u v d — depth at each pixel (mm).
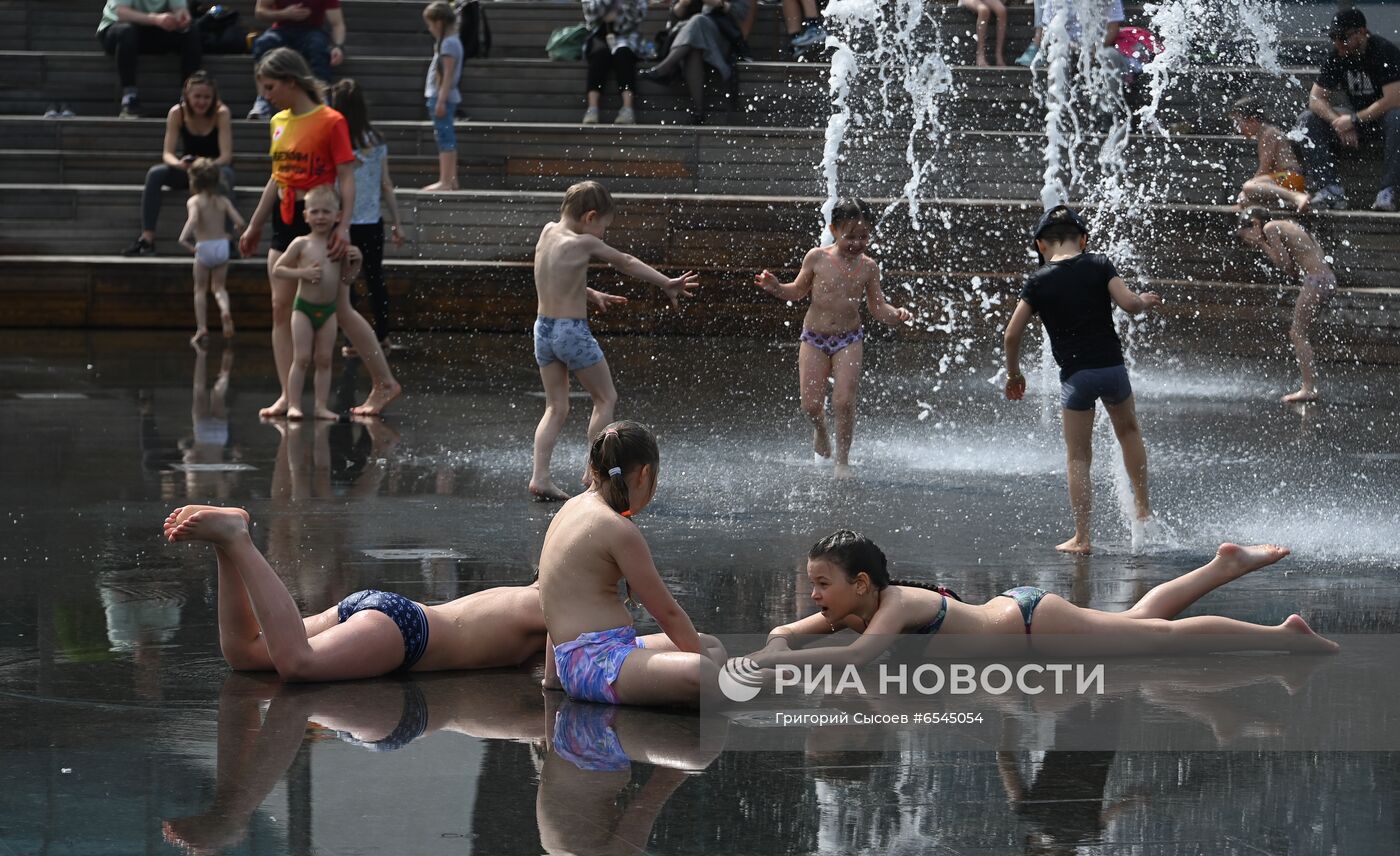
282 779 7105
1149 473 16969
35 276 32312
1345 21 31359
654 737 7816
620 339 32094
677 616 8594
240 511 8734
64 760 7355
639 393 24031
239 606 8898
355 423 20312
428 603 10656
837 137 29078
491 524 13781
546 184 35188
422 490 15562
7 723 7934
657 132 34844
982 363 28953
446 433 19625
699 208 32875
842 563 9195
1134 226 31562
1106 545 13125
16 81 37250
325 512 14273
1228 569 9805
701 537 13242
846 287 16859
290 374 20422
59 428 19219
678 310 32969
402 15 38656
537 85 36719
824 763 7398
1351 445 19172
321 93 20734
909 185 34500
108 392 22750
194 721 8008
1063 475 16906
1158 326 30984
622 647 8508
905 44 36000
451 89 33875
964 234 32531
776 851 6250
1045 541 13258
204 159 30016
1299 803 6840
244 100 37219
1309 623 10328
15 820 6539
